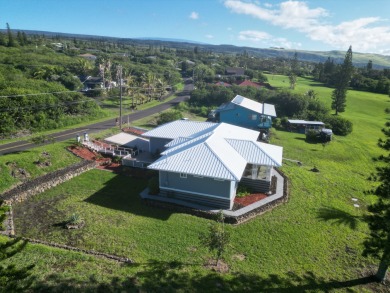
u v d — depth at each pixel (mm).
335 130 53938
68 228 19094
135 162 30641
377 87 103562
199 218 21516
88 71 87062
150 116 56188
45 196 23688
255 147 26781
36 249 16141
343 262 17547
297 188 27250
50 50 115250
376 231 16172
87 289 13445
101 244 17719
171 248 17766
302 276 16141
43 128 41031
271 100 65688
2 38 109438
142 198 23766
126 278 14578
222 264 16609
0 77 52500
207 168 22359
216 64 153000
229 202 22438
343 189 28031
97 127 44844
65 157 30047
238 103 50594
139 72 97062
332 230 20703
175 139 30234
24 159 26766
